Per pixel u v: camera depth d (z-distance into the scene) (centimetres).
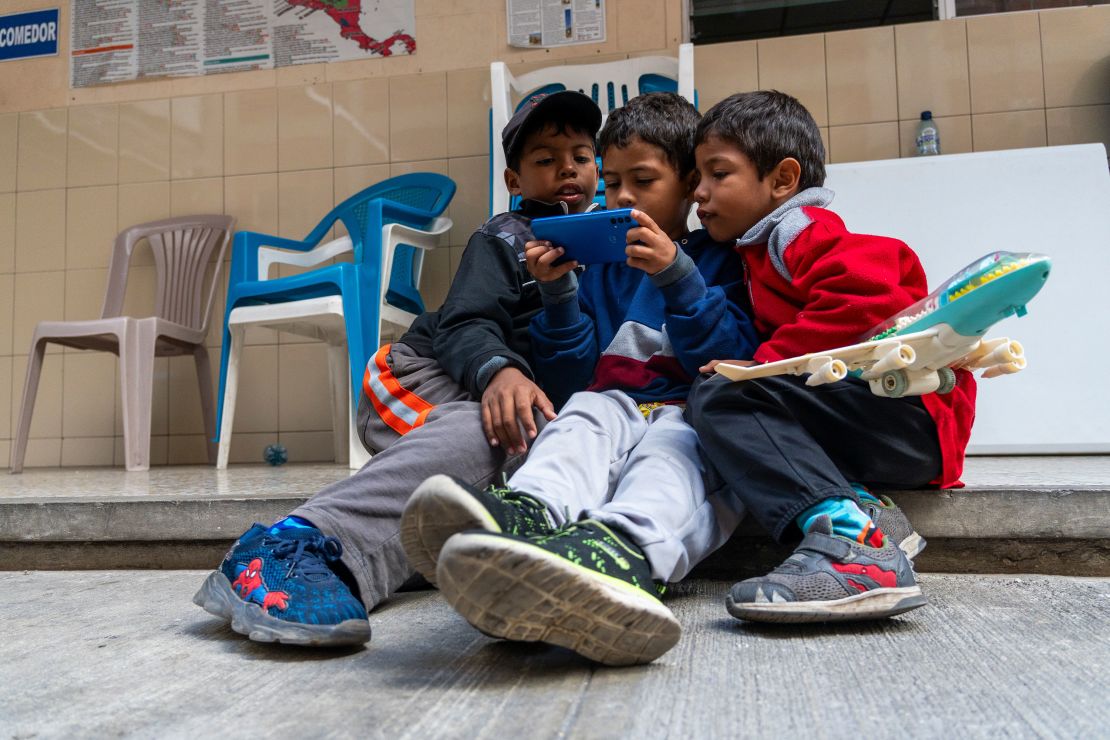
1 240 347
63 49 347
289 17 336
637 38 315
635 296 127
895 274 106
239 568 97
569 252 115
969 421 115
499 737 62
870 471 112
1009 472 174
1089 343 237
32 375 290
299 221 331
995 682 73
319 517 103
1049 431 234
